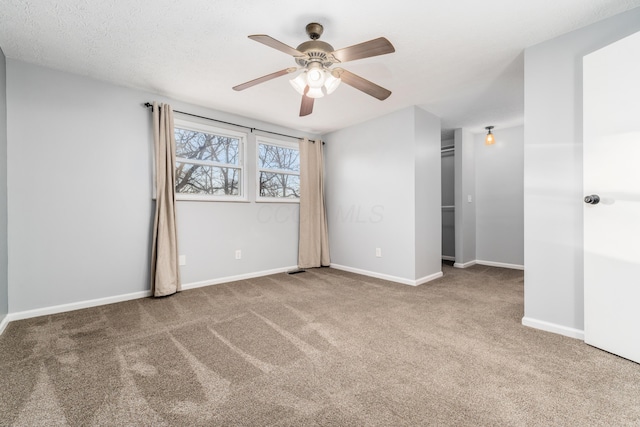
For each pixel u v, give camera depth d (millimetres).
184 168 3227
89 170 2578
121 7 1648
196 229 3238
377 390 1349
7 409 1218
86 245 2562
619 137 1602
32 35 1928
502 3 1633
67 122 2471
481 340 1863
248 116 3633
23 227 2279
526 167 2084
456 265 4402
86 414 1188
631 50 1556
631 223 1559
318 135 4504
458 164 4383
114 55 2195
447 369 1523
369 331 2018
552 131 1970
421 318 2262
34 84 2326
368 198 3834
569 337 1891
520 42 2027
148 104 2861
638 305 1539
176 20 1776
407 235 3361
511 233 4320
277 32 1907
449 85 2750
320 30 1803
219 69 2422
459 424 1127
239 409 1222
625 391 1319
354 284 3342
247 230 3680
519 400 1264
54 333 1986
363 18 1763
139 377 1455
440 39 1995
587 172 1741
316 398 1294
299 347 1782
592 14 1722
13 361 1608
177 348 1770
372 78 2600
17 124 2256
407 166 3359
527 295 2096
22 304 2271
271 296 2867
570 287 1907
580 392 1315
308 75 1704
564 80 1921
